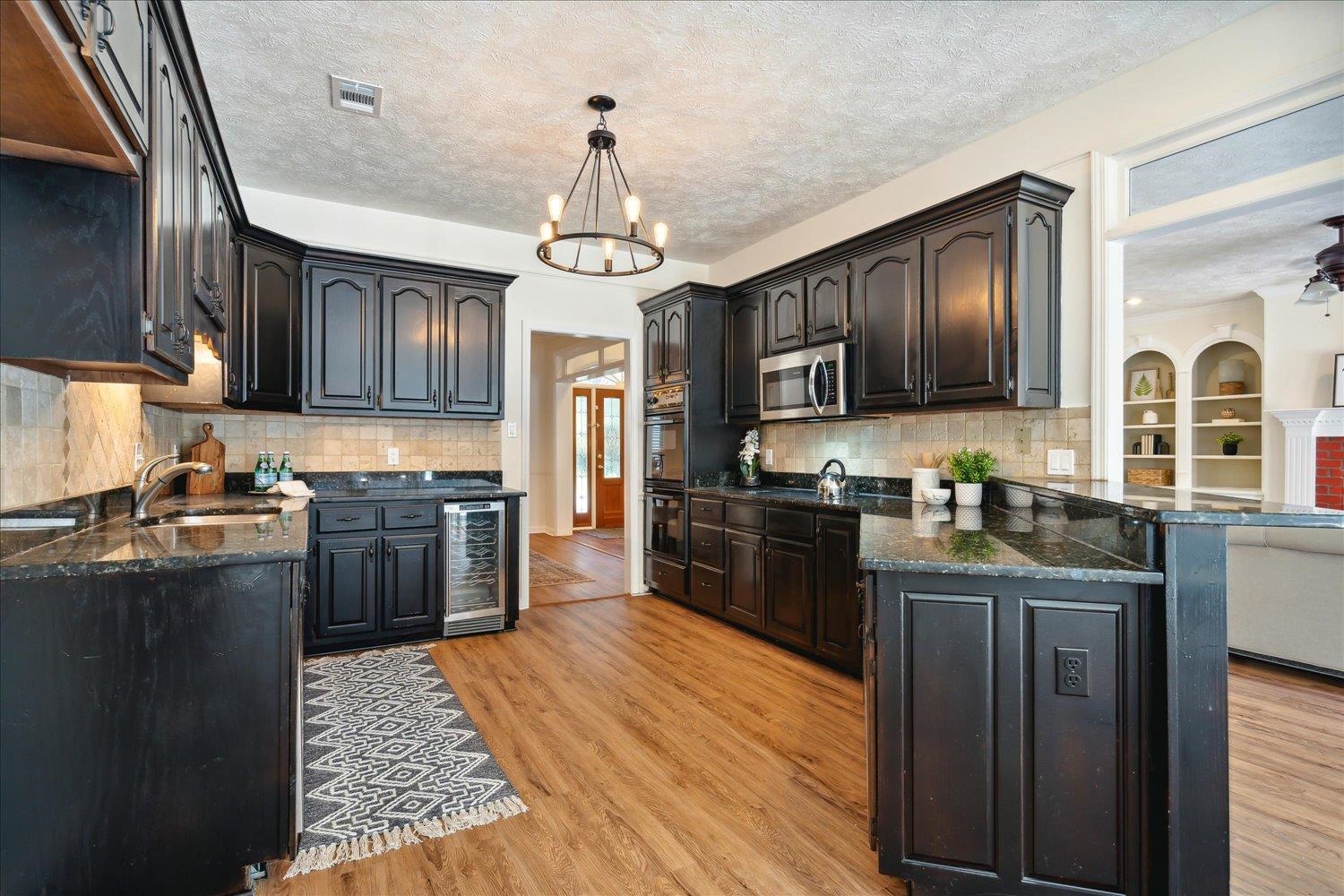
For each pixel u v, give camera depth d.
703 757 2.43
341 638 3.62
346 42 2.42
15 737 1.44
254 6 2.21
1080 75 2.67
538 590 5.23
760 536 3.91
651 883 1.74
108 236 1.48
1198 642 1.47
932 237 3.12
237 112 2.93
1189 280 5.65
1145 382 7.31
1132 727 1.52
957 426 3.41
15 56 1.01
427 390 4.12
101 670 1.50
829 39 2.42
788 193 3.86
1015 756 1.59
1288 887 1.73
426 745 2.51
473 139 3.19
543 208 4.11
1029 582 1.58
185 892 1.58
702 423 4.70
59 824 1.47
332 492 3.89
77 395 2.01
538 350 8.52
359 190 3.83
